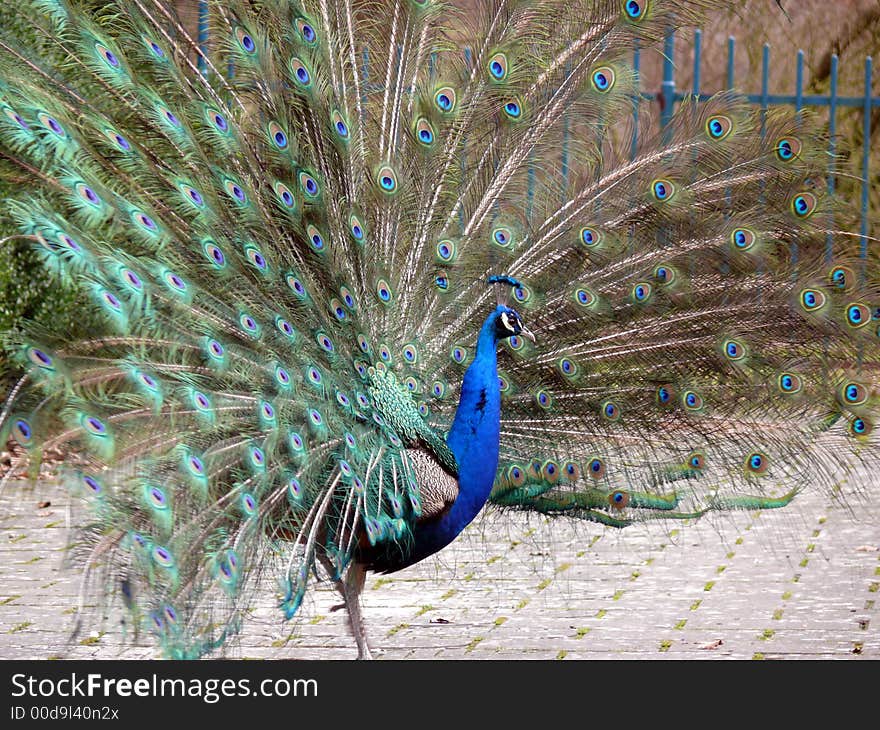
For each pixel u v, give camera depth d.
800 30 15.45
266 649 6.74
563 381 6.78
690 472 6.68
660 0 6.96
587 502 6.78
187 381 5.48
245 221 6.07
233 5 6.46
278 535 5.54
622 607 7.43
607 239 6.87
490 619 7.23
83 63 5.90
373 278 6.55
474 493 6.23
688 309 6.78
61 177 5.51
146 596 4.94
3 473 8.37
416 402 6.45
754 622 7.12
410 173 6.84
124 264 5.41
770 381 6.67
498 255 6.92
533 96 7.04
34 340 5.17
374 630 7.05
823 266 6.75
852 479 9.28
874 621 7.12
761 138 6.85
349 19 6.89
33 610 7.14
